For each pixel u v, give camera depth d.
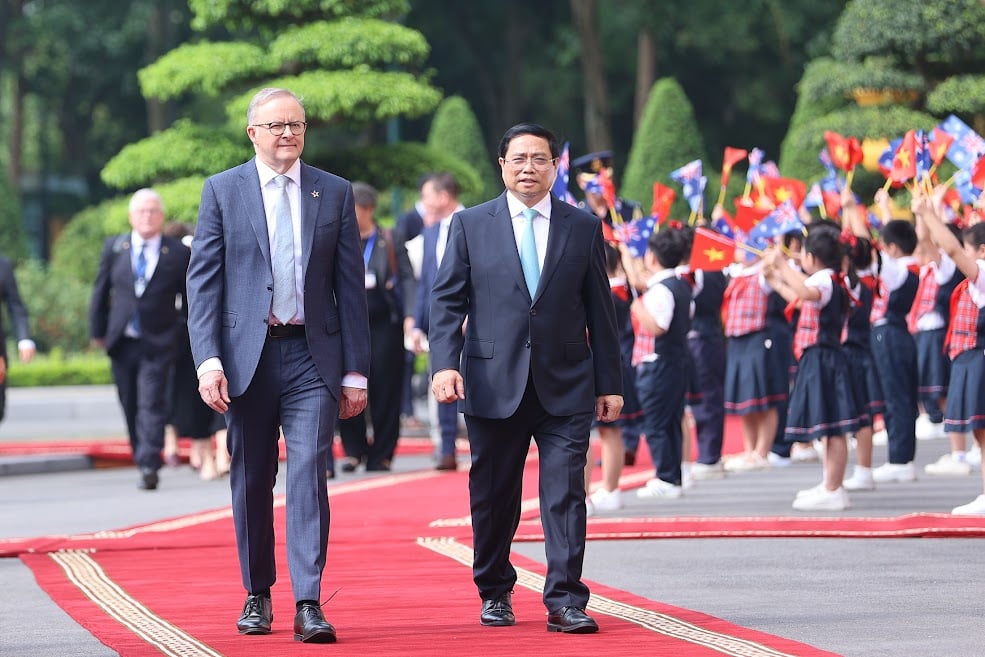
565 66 100.19
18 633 17.19
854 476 29.64
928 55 58.56
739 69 96.44
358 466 36.56
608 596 18.66
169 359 33.25
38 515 29.56
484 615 16.86
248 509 16.67
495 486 16.86
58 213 113.81
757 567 20.98
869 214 34.12
